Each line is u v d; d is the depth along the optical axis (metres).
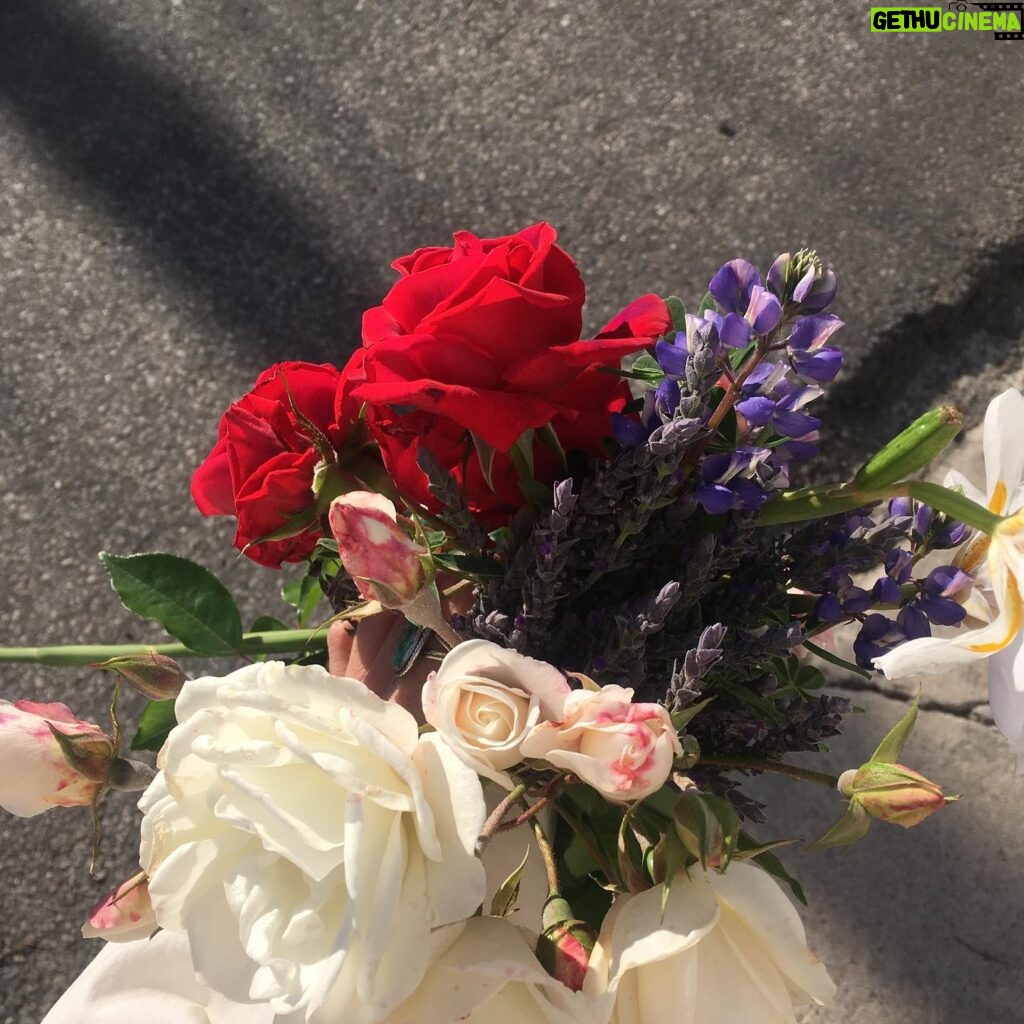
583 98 1.54
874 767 0.49
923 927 1.20
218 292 1.53
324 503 0.59
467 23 1.62
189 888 0.47
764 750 0.60
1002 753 1.25
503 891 0.48
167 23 1.69
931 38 1.51
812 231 1.42
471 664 0.44
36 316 1.54
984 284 1.39
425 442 0.56
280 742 0.44
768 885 0.47
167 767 0.45
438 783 0.44
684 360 0.52
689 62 1.54
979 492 0.60
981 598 0.59
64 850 1.31
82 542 1.42
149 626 1.39
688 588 0.55
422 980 0.45
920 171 1.44
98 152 1.63
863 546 0.58
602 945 0.47
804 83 1.51
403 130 1.57
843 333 1.37
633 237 1.46
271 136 1.60
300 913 0.44
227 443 0.61
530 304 0.50
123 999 0.66
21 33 1.72
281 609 1.38
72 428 1.47
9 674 1.38
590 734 0.43
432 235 1.51
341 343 1.49
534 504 0.56
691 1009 0.46
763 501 0.54
